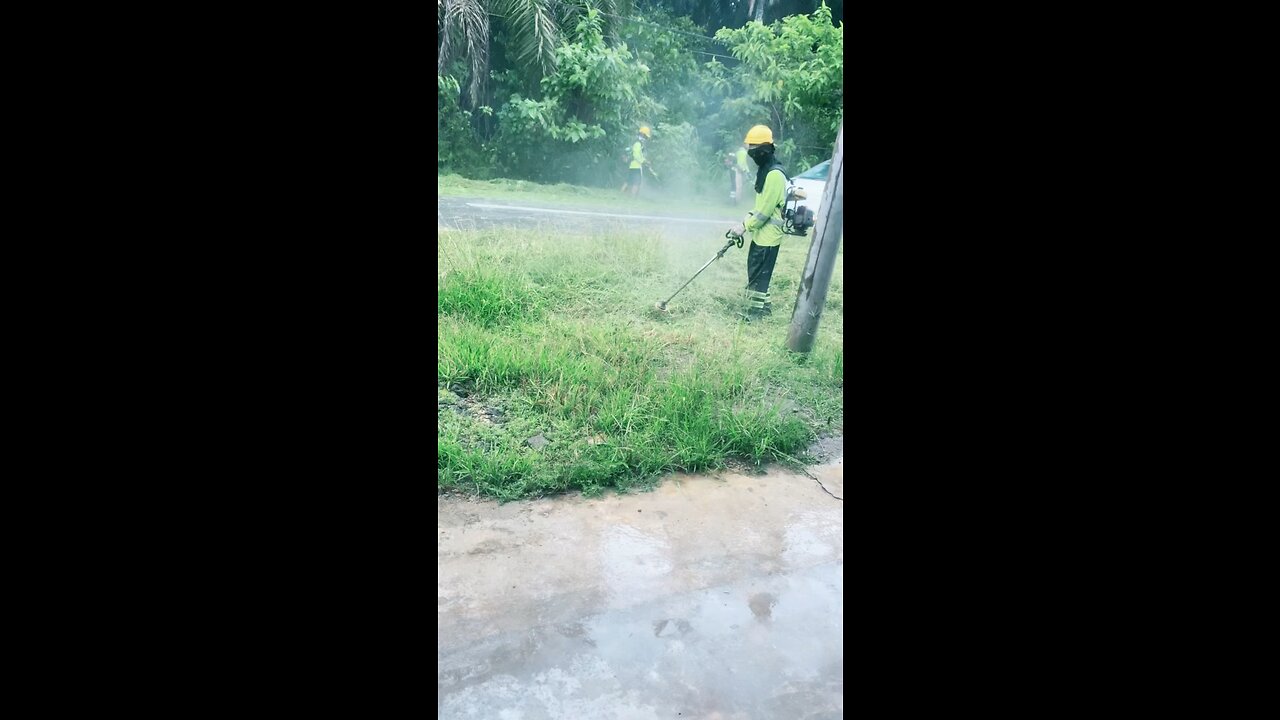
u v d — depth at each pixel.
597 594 2.79
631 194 15.11
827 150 16.72
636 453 3.90
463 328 5.22
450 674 2.32
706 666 2.39
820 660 2.44
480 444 3.94
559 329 5.42
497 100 17.22
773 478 3.92
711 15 21.33
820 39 17.02
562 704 2.21
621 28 17.77
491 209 10.61
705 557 3.08
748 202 14.84
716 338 5.58
